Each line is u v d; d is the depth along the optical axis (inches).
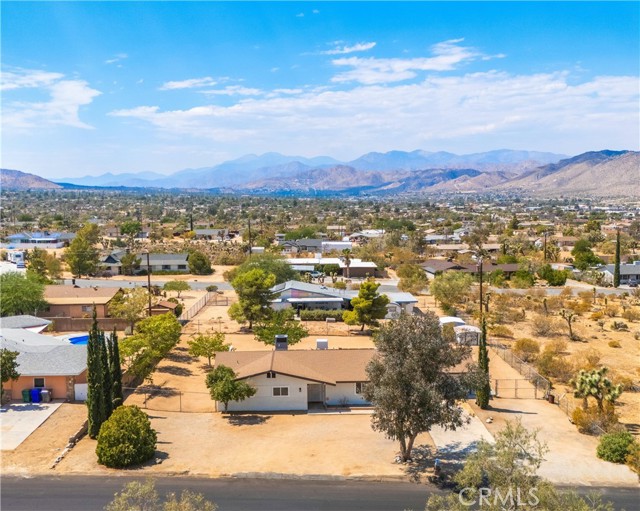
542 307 3280.0
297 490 1182.3
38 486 1171.9
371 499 1145.4
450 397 1272.1
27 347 1815.9
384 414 1245.1
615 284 4227.4
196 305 3287.4
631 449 1316.4
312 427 1533.0
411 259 5088.6
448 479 1229.7
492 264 4785.9
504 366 2144.4
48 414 1556.3
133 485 880.3
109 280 4296.3
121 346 1830.7
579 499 833.5
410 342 1269.7
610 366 2154.3
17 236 6599.4
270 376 1660.9
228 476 1240.2
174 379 1946.4
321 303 3083.2
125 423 1295.5
